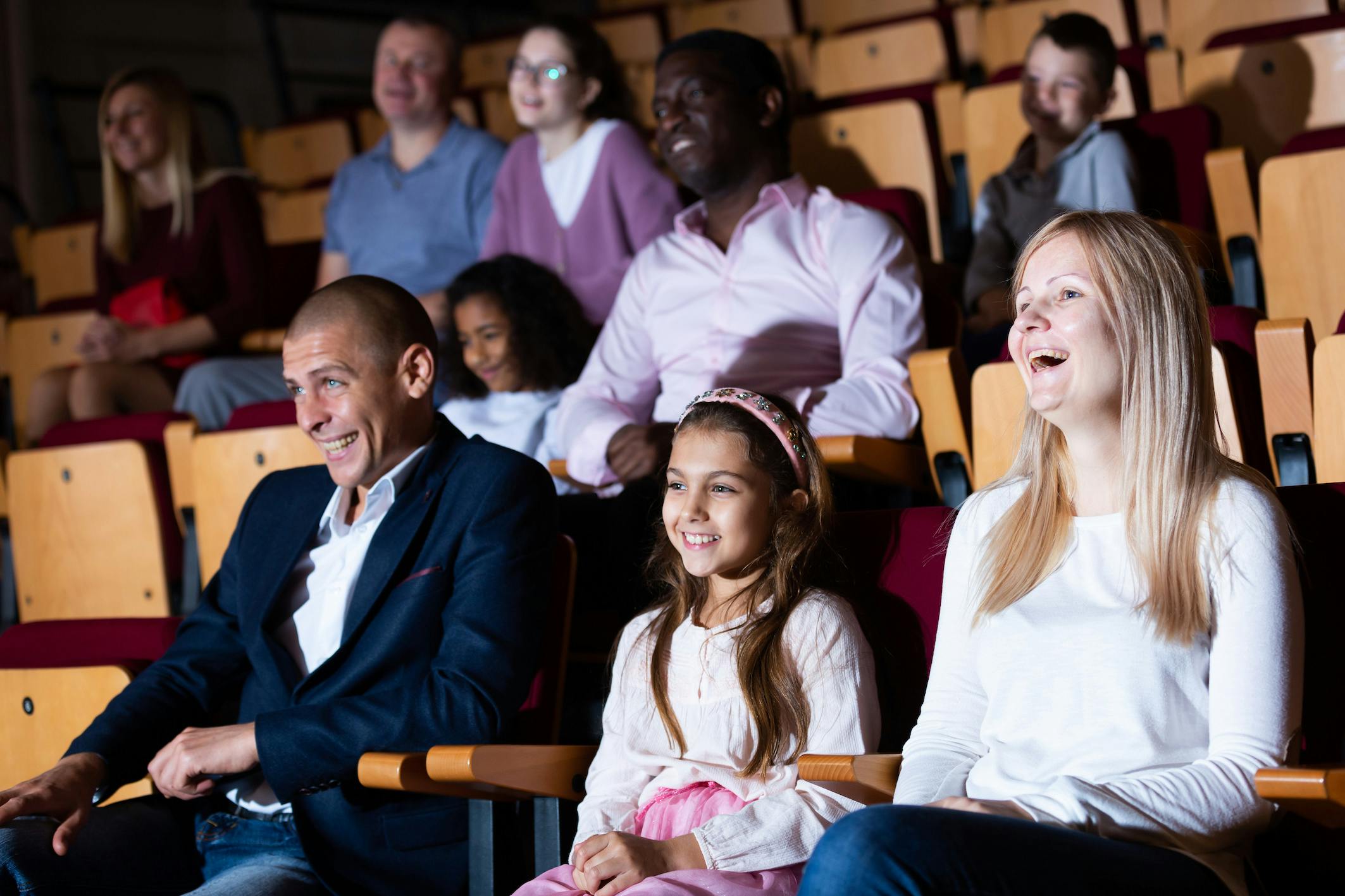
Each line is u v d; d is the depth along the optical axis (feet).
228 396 10.15
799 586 5.08
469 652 5.25
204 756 5.26
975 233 9.74
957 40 14.02
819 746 4.76
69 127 20.25
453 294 8.42
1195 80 10.19
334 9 20.20
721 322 7.68
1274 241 7.23
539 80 9.74
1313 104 9.78
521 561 5.46
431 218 10.83
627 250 9.52
